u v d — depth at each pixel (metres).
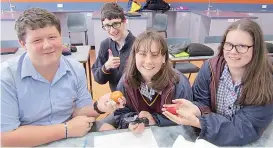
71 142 1.01
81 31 4.94
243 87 1.09
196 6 5.84
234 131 1.00
